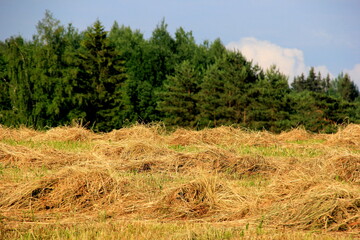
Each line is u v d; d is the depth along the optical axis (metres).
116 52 139.00
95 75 135.12
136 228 17.84
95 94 126.88
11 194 22.20
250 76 136.12
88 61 135.12
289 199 21.20
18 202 21.61
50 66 122.94
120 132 51.88
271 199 22.11
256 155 33.34
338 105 125.44
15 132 55.16
